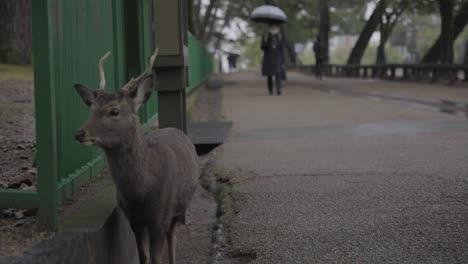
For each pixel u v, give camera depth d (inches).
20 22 653.9
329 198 217.0
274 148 327.3
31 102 405.1
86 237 138.6
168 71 253.8
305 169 267.6
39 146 141.3
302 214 201.5
